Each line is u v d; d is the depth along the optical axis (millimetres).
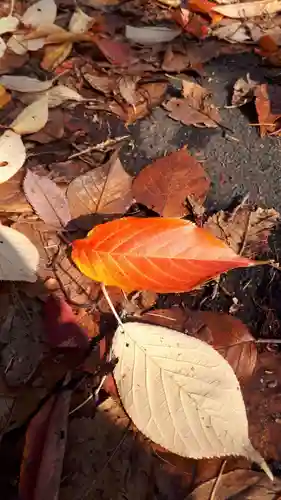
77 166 341
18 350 276
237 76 408
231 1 448
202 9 436
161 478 260
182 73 405
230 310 309
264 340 297
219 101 392
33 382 272
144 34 417
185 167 329
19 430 265
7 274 277
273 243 330
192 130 375
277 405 282
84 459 260
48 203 309
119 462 261
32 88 368
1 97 363
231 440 243
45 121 347
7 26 401
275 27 444
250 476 262
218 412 248
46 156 344
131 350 261
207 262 260
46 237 306
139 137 366
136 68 396
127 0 444
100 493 254
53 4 418
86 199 315
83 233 309
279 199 350
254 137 377
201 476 262
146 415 250
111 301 295
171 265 263
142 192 322
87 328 286
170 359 259
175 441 245
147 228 267
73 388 273
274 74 412
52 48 397
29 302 289
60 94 368
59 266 299
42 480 242
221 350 285
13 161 319
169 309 296
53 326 281
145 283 270
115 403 272
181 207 322
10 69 386
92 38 400
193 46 419
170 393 253
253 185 354
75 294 294
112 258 267
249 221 329
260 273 320
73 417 267
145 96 385
